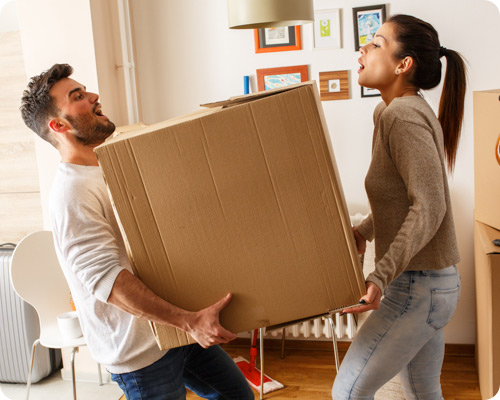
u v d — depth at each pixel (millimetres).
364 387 1405
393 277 1195
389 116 1281
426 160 1222
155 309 1104
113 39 2635
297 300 1120
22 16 2490
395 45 1382
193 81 2812
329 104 2643
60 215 1219
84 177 1291
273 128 1049
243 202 1076
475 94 2049
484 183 2037
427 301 1354
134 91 2742
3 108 2805
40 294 2250
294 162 1062
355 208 2697
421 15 2457
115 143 1063
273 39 2656
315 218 1086
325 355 2771
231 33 2721
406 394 1611
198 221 1086
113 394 2555
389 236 1362
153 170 1068
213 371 1548
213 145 1057
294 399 2379
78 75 2488
